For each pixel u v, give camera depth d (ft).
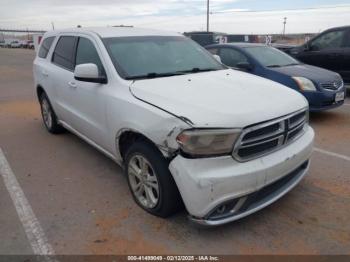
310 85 21.25
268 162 9.68
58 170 15.21
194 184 8.98
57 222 11.14
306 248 9.57
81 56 15.06
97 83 13.04
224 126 8.95
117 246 9.89
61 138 19.84
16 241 10.23
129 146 11.96
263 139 9.64
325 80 21.53
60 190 13.32
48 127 20.74
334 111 24.98
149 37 14.85
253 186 9.37
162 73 13.03
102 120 13.00
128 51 13.53
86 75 12.41
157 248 9.75
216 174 8.96
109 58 12.95
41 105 21.35
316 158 15.74
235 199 9.30
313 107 21.50
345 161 15.35
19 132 21.42
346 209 11.39
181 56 14.52
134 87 11.55
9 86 42.73
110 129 12.41
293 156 10.41
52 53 18.61
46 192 13.19
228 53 25.93
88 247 9.87
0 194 13.15
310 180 13.47
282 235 10.14
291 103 10.77
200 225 9.43
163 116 9.62
